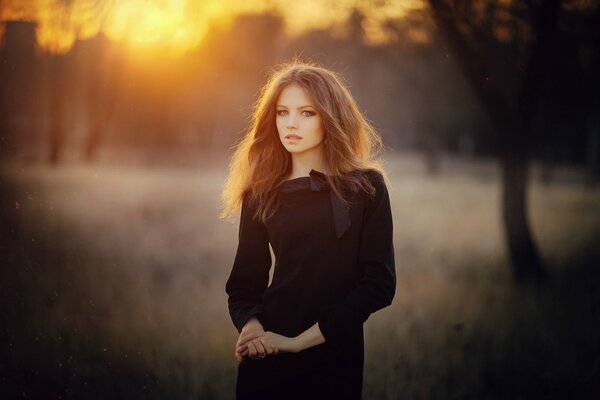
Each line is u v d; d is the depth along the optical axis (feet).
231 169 7.62
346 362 6.73
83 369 12.42
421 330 15.85
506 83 26.11
